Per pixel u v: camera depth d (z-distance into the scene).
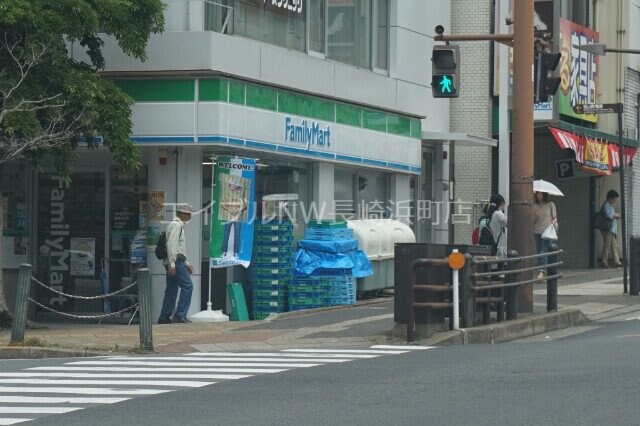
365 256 33.47
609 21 50.91
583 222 48.59
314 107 33.47
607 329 25.94
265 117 31.08
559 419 13.64
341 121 34.84
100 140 28.23
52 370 19.22
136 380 17.81
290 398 15.70
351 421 13.86
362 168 36.94
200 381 17.62
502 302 25.08
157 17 27.64
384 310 29.62
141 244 31.14
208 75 29.34
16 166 32.50
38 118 26.38
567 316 26.94
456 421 13.69
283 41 33.16
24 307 22.80
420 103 40.03
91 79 26.58
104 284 31.70
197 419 14.23
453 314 23.45
